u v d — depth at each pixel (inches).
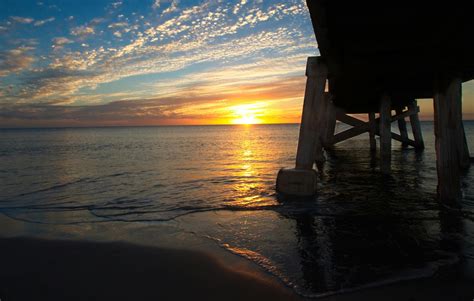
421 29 193.9
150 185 401.7
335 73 283.9
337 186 358.3
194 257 165.8
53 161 724.0
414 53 223.5
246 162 658.2
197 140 1841.8
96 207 289.1
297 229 210.1
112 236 204.2
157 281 140.0
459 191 243.3
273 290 130.0
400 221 220.7
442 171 246.4
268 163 636.1
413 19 180.7
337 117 589.9
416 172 452.4
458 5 161.9
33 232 214.8
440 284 130.7
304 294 126.0
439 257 158.4
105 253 173.6
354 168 510.3
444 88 237.9
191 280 140.3
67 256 170.2
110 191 366.3
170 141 1748.3
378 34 202.2
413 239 185.3
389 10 171.9
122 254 171.8
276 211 255.4
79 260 164.6
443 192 247.1
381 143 419.5
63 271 151.9
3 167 618.8
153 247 181.8
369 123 579.2
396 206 261.9
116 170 554.9
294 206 269.0
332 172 469.4
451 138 239.5
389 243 180.1
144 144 1454.2
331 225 217.0
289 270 147.9
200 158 756.0
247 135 2664.9
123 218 250.1
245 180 423.5
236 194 329.4
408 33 199.8
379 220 224.5
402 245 176.4
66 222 241.0
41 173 531.2
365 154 733.9
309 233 201.5
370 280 136.0
